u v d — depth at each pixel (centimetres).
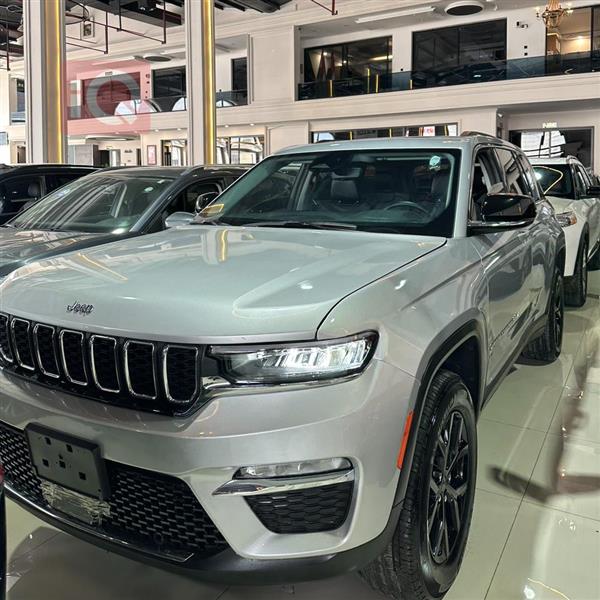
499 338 257
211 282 174
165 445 148
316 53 2497
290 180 293
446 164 262
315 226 254
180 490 152
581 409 360
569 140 2066
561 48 2122
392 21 2255
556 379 413
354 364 152
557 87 1858
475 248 233
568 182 665
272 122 2412
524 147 2145
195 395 149
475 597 196
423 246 216
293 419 145
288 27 2353
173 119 2619
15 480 191
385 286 171
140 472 156
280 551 149
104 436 156
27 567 212
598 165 2012
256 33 2428
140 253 216
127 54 2770
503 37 2164
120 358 158
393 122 2195
